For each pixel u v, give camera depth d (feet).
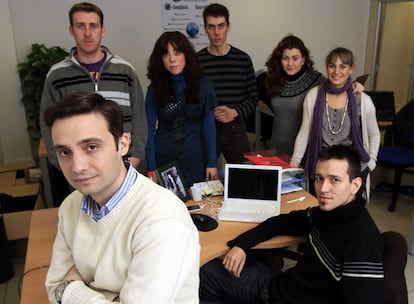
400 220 10.85
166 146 7.82
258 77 11.75
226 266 5.20
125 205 2.88
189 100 7.54
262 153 8.05
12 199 9.87
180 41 7.19
